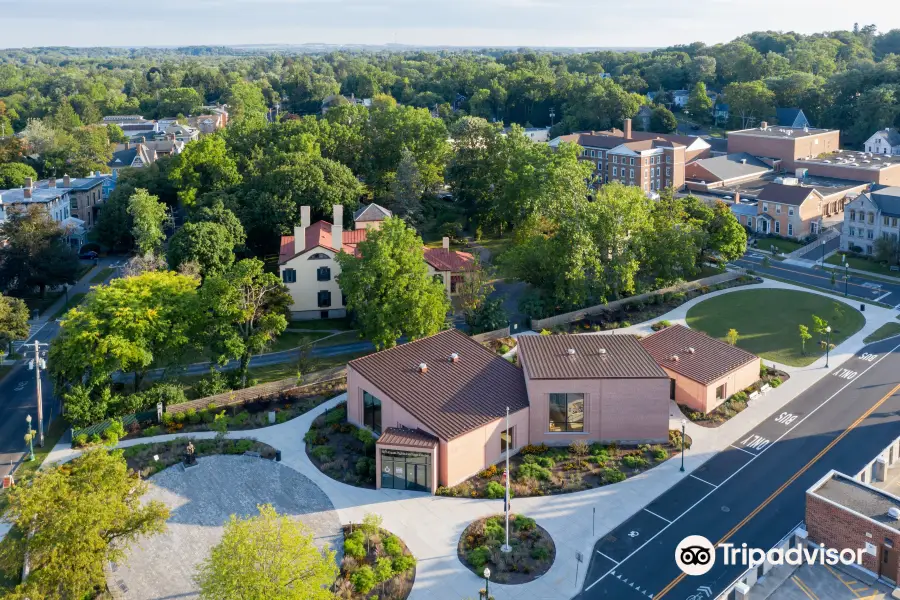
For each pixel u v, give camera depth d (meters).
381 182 144.12
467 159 144.50
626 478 65.19
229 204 124.81
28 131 193.00
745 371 81.38
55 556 45.62
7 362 92.56
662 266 110.12
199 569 47.38
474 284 98.94
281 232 122.69
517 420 68.88
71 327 75.75
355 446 69.69
